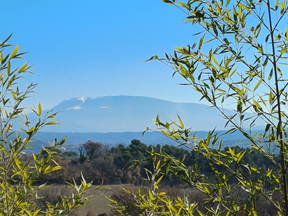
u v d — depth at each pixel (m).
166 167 2.95
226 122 2.66
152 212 3.17
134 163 3.17
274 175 2.72
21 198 3.24
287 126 2.61
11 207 3.20
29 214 3.17
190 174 2.88
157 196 3.16
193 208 2.96
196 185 2.87
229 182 2.83
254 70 2.72
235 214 2.78
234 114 2.66
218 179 2.77
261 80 2.70
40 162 3.26
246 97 2.69
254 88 2.71
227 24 2.79
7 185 3.21
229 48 2.77
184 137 2.79
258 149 2.65
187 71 2.76
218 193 2.84
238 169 2.75
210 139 2.70
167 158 2.96
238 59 2.75
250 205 2.67
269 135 2.61
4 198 3.21
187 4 2.76
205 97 2.74
